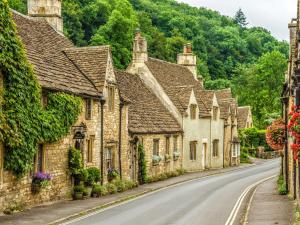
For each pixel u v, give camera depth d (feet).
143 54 153.17
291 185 86.74
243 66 357.00
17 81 64.85
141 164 117.08
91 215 66.23
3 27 62.34
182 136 150.30
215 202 82.12
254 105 310.86
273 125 102.89
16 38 65.21
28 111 67.36
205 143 167.63
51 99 75.31
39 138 70.08
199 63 317.63
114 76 100.12
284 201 81.30
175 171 142.82
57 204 74.79
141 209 73.00
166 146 139.23
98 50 98.22
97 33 226.17
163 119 140.67
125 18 231.91
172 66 173.06
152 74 151.84
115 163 101.91
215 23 416.05
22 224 55.83
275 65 312.29
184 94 154.81
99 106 93.04
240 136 224.94
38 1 106.63
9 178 64.39
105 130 96.27
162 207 75.41
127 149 108.68
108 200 82.07
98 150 92.94
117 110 102.47
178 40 294.25
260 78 314.55
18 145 64.44
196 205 78.02
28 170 68.33
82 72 95.20
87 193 85.46
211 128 171.32
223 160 183.11
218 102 183.11
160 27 336.29
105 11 244.42
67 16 221.05
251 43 411.34
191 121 156.25
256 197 88.17
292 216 64.39
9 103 63.46
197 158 160.66
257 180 127.75
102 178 94.17
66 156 81.05
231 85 326.65
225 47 375.86
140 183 116.16
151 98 146.20
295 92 61.98
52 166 76.59
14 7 175.22
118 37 226.38
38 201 72.69
